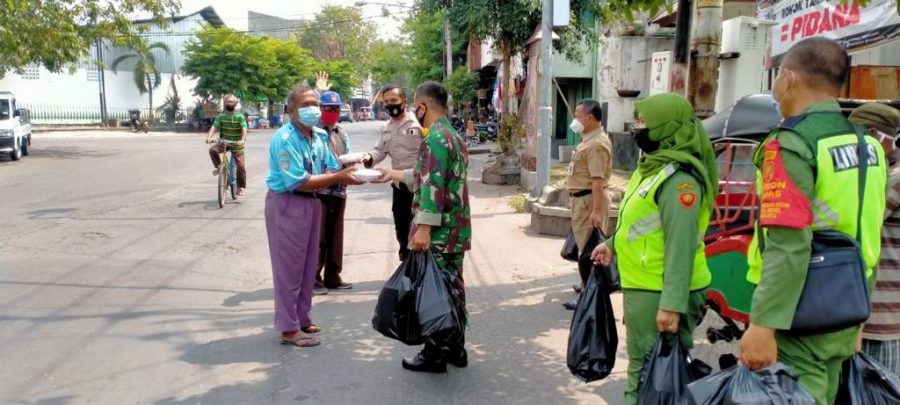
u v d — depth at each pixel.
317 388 4.16
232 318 5.47
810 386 2.43
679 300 2.83
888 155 3.06
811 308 2.30
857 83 8.00
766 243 2.36
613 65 14.81
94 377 4.26
